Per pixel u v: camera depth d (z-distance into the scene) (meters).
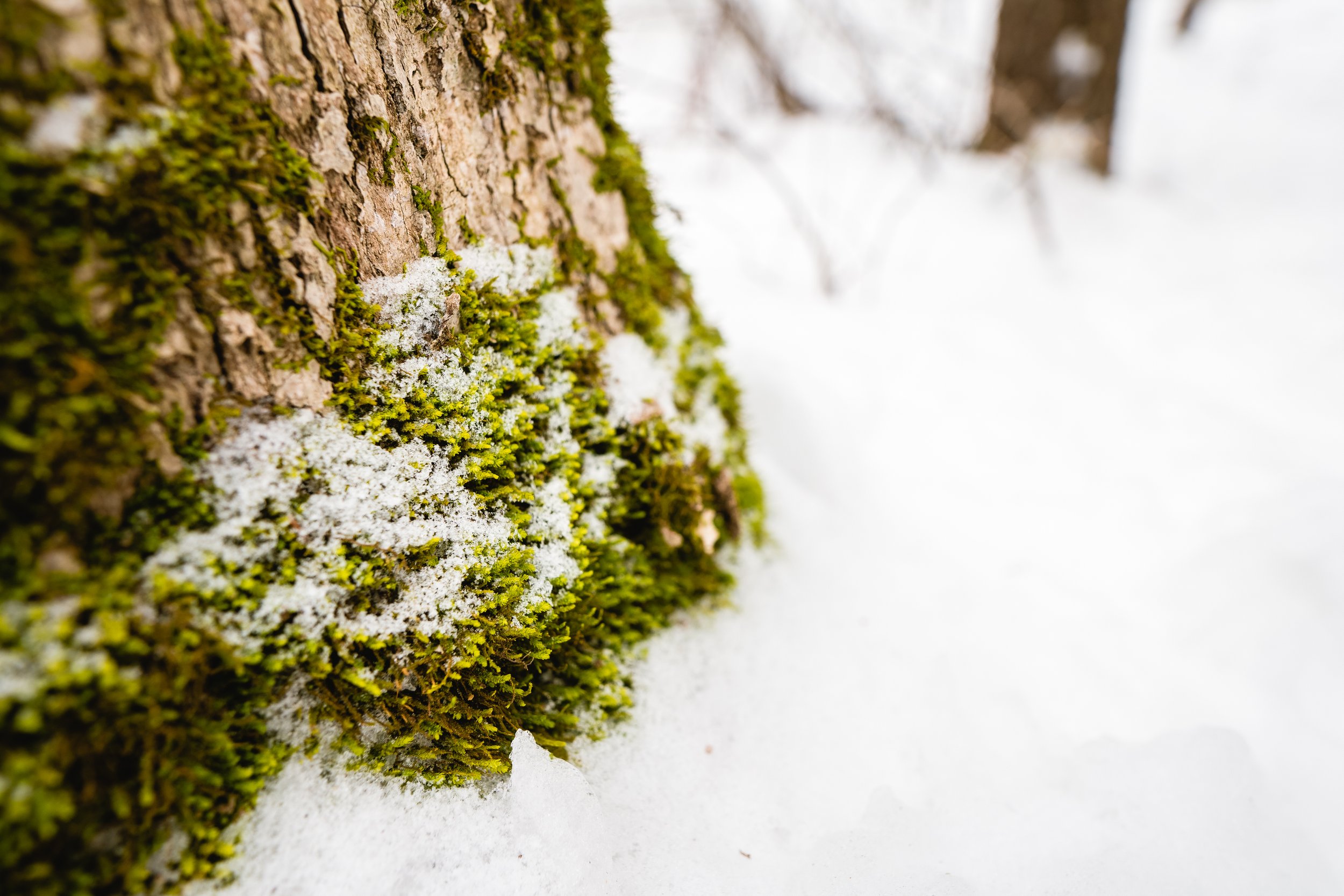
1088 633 0.60
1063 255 1.26
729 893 0.42
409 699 0.40
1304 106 1.74
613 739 0.45
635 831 0.43
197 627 0.36
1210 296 1.13
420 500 0.41
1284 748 0.54
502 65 0.44
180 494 0.36
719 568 0.54
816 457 0.80
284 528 0.38
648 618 0.48
